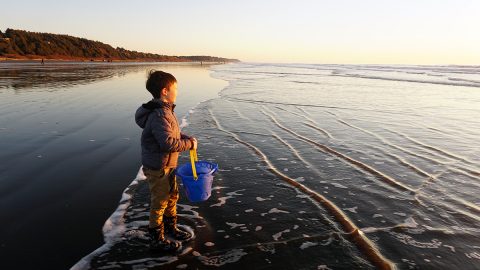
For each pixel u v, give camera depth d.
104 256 3.21
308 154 6.71
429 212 4.22
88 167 5.56
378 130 8.88
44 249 3.26
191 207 4.35
